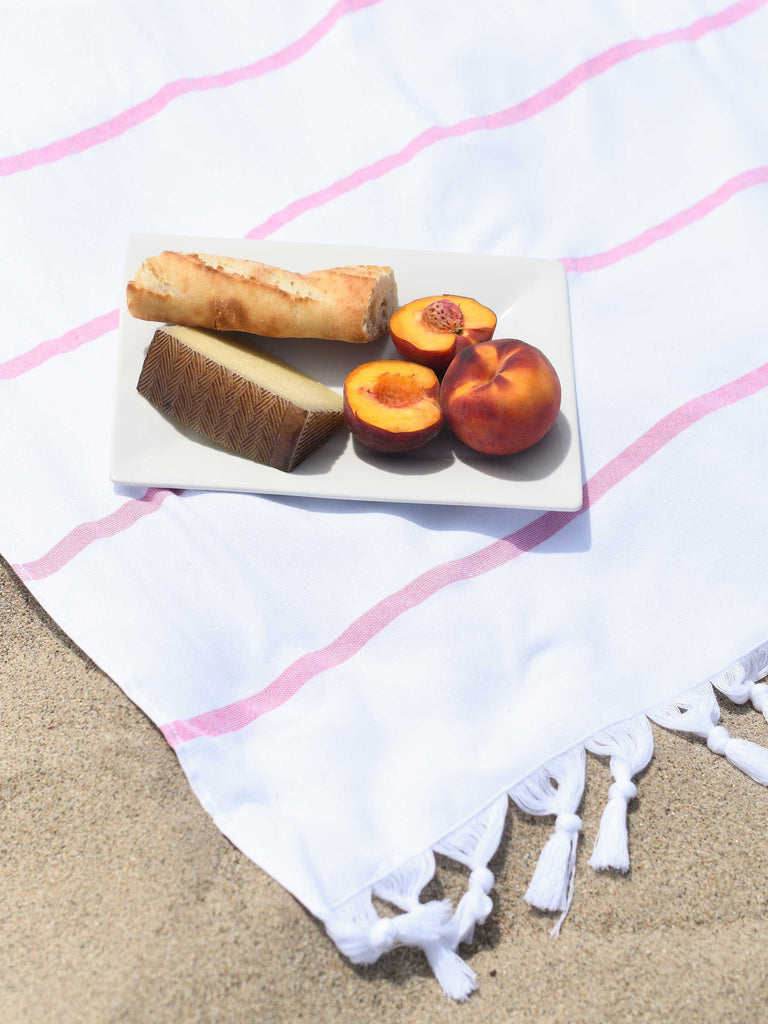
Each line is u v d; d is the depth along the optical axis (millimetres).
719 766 814
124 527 854
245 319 890
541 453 875
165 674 799
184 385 853
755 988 729
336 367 925
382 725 794
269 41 1120
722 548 880
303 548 847
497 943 742
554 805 775
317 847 747
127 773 788
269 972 717
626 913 756
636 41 1130
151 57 1092
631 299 998
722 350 965
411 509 871
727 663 835
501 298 956
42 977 712
